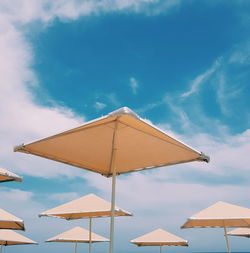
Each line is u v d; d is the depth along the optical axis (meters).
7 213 5.85
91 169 4.63
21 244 11.18
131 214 7.62
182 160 4.01
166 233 12.46
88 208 6.91
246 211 6.48
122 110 2.54
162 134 3.00
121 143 3.61
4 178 3.74
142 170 4.59
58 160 4.10
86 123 2.82
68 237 12.65
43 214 7.03
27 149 3.60
